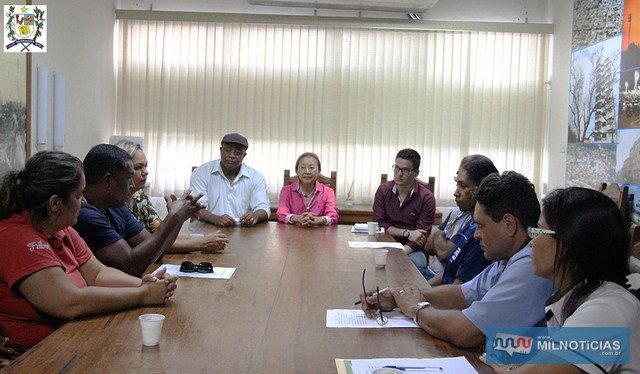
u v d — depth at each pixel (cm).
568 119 457
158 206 511
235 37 506
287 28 507
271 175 511
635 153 356
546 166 509
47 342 134
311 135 511
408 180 376
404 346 137
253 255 252
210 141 510
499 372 119
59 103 378
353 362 124
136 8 510
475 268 216
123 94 507
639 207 346
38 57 355
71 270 178
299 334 144
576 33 443
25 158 334
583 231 117
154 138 509
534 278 138
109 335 139
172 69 505
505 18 514
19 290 150
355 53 508
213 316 157
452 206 510
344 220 471
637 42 356
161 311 161
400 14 509
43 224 158
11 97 316
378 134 511
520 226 151
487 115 510
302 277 209
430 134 511
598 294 115
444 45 507
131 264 208
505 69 509
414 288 174
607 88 394
